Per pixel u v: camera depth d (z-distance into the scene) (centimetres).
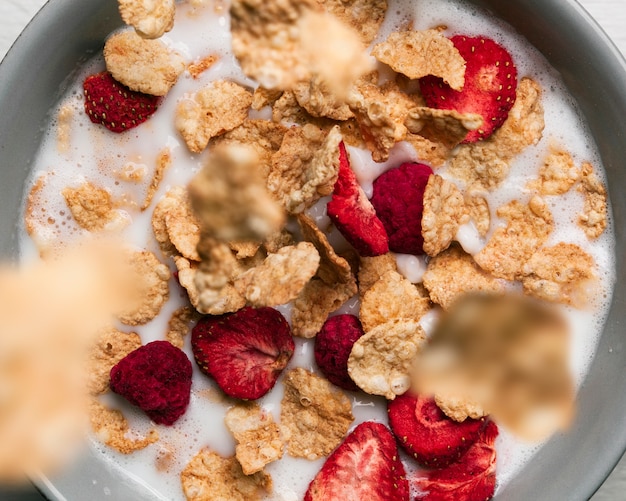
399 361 29
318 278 29
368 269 29
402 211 29
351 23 29
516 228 30
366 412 30
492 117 29
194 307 29
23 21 31
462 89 29
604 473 28
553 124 30
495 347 30
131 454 30
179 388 29
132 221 30
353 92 28
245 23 27
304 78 28
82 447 29
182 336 30
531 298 30
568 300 30
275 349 29
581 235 30
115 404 29
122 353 29
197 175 29
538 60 30
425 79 29
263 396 30
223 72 30
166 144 30
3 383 29
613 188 29
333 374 29
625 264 29
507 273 30
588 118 29
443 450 29
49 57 28
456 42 29
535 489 29
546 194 30
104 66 29
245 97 29
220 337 29
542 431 30
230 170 29
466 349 30
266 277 27
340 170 28
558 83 30
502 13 29
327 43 28
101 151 30
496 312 30
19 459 28
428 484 30
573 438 29
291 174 29
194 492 29
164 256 29
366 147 30
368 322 29
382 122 28
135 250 29
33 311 29
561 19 28
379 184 29
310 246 27
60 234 30
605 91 28
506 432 30
